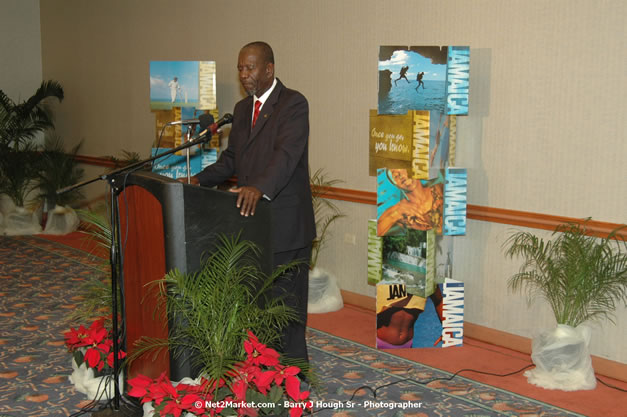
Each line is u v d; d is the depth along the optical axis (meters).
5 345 3.90
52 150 7.93
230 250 2.50
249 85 3.02
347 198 4.79
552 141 3.64
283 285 3.12
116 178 2.67
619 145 3.37
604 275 3.35
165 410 2.31
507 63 3.79
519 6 3.71
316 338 4.11
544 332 3.48
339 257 4.98
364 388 3.32
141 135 6.91
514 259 3.87
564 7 3.52
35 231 7.33
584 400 3.20
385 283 3.89
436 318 3.93
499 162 3.89
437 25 4.12
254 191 2.63
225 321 2.50
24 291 5.04
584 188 3.53
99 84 7.46
